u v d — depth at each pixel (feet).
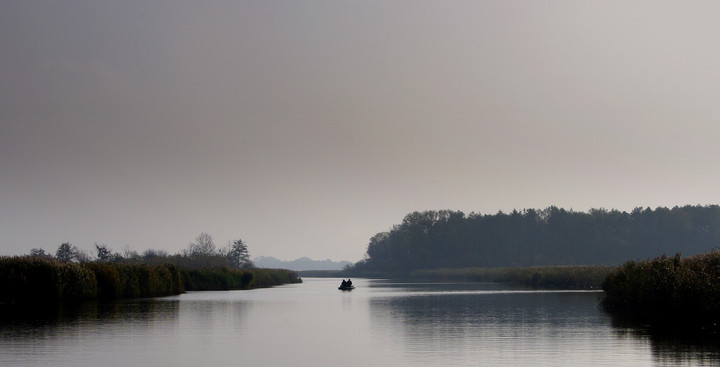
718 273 126.72
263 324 128.26
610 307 162.09
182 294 259.60
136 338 104.88
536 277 342.64
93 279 205.77
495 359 85.20
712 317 124.98
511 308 170.91
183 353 90.17
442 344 98.94
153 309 164.45
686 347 93.71
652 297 137.69
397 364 82.02
